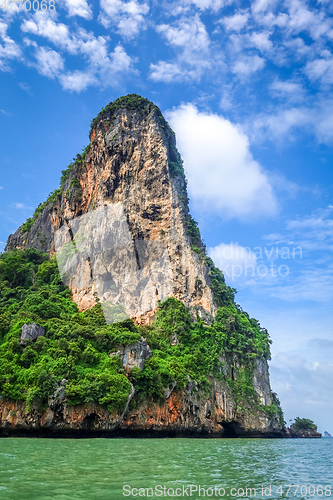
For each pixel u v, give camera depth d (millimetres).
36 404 54594
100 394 56938
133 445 44094
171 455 34594
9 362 59906
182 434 72312
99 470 24516
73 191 113750
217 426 82188
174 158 120000
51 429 54844
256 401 94375
